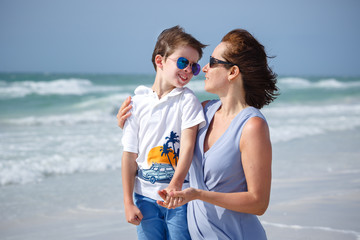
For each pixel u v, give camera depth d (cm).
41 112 1764
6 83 2720
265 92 226
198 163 227
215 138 224
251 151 204
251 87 221
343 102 2494
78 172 674
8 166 678
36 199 530
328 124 1273
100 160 736
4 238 397
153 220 245
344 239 366
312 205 474
